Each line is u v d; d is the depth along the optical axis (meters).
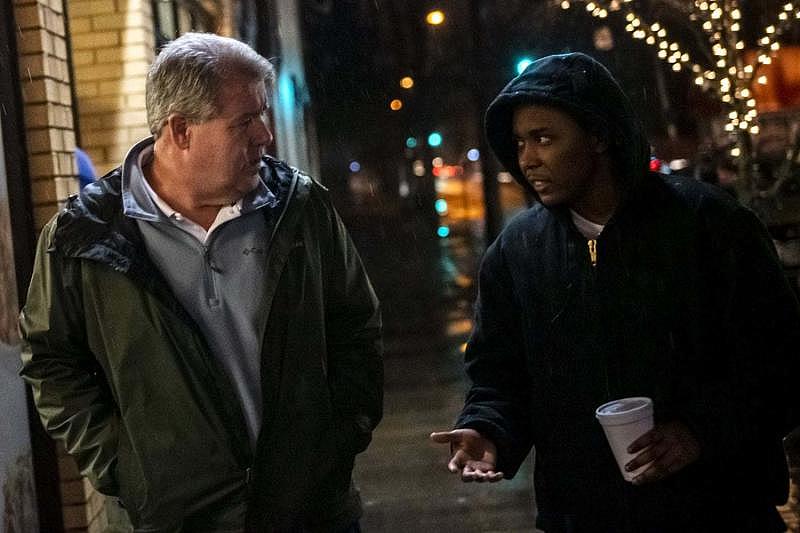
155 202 3.42
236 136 3.33
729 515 3.30
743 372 3.21
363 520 7.46
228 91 3.30
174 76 3.30
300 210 3.50
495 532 6.95
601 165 3.39
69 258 3.39
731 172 13.12
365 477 8.55
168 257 3.40
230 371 3.40
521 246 3.53
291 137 20.27
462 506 7.58
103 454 3.42
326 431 3.49
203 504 3.36
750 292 3.24
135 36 9.36
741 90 7.80
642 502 3.30
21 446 5.25
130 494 3.38
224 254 3.42
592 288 3.36
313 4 24.98
